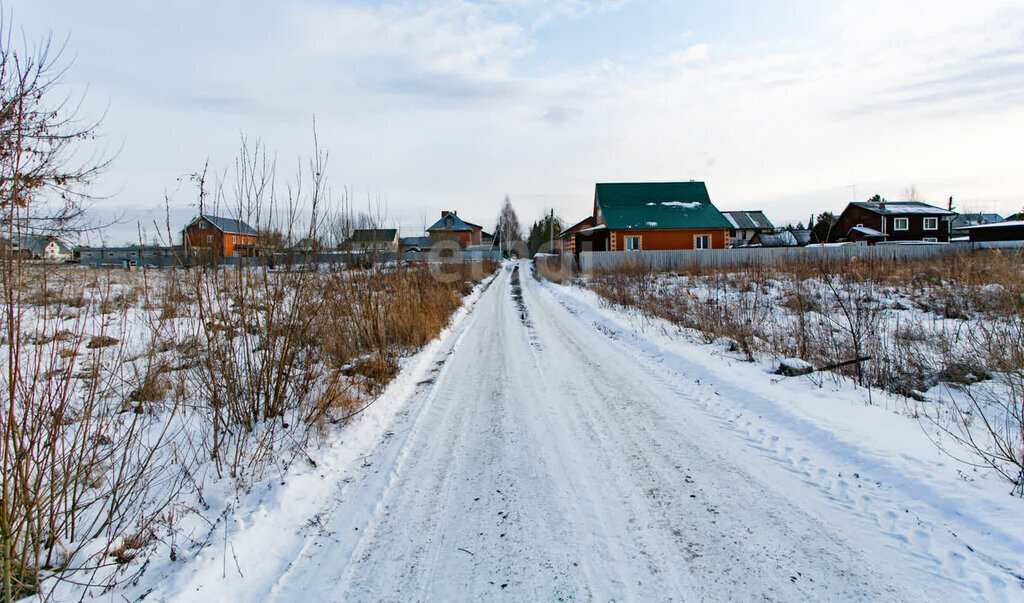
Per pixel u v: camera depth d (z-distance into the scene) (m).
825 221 55.16
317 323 6.01
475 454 4.45
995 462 3.69
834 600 2.48
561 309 15.61
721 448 4.41
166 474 3.76
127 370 5.42
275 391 4.83
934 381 6.09
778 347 7.76
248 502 3.48
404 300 9.48
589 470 4.05
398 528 3.29
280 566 2.91
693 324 10.00
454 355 8.78
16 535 2.49
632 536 3.11
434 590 2.68
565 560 2.89
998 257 12.96
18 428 2.86
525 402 5.95
